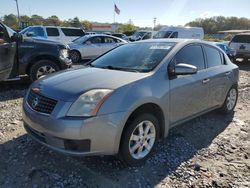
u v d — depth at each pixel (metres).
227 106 5.45
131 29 65.31
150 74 3.57
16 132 4.36
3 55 6.15
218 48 5.19
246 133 4.71
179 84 3.86
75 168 3.34
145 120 3.43
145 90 3.36
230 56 15.25
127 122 3.25
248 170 3.48
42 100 3.24
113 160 3.54
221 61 5.20
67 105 3.01
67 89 3.18
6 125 4.62
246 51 15.76
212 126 4.97
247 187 3.12
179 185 3.10
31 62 7.21
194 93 4.21
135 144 3.39
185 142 4.21
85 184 3.04
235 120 5.34
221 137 4.48
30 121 3.30
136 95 3.24
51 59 7.46
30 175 3.18
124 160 3.34
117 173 3.27
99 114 2.98
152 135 3.61
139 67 3.84
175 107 3.87
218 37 65.06
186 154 3.83
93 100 3.00
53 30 16.59
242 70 13.39
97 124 2.98
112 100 3.07
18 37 6.82
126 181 3.13
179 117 4.03
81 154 2.99
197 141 4.29
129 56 4.21
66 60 7.72
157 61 3.83
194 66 4.06
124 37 26.62
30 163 3.43
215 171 3.42
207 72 4.59
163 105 3.62
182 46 4.20
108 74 3.58
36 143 3.95
